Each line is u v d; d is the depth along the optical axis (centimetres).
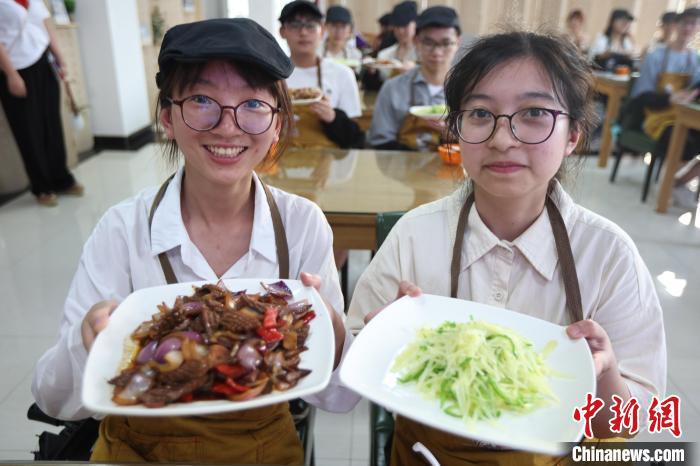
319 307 85
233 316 77
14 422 188
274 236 113
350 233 177
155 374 69
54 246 333
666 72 455
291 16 295
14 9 348
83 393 66
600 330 84
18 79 357
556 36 99
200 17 845
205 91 93
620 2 722
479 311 90
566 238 104
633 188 477
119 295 108
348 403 111
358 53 575
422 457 99
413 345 82
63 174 415
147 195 115
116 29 533
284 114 107
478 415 71
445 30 286
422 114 250
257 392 67
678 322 260
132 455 96
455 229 112
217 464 76
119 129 557
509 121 90
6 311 259
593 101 105
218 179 99
